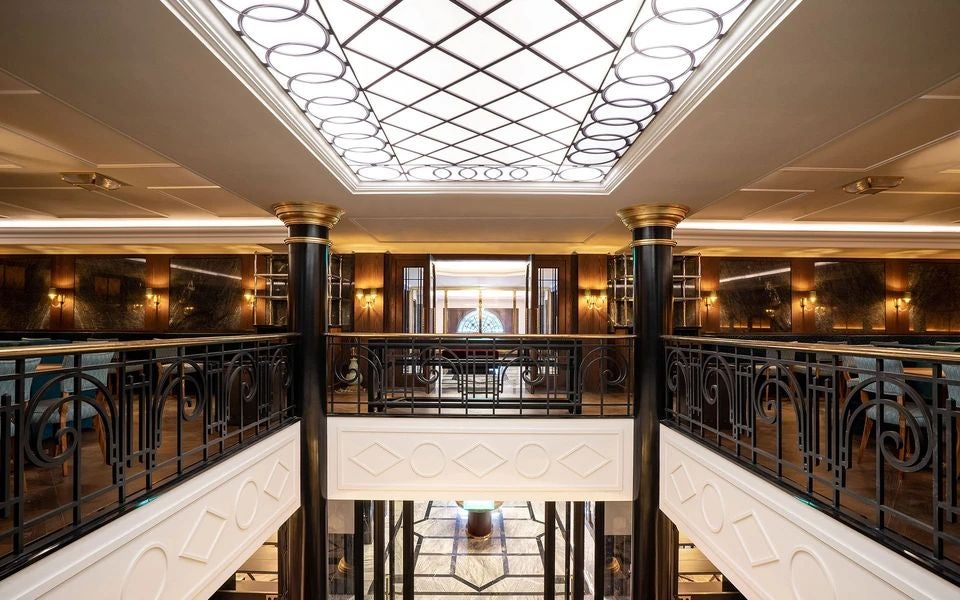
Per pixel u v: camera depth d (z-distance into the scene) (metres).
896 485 3.71
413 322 10.39
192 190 6.37
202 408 3.76
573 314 10.25
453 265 14.46
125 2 2.22
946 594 2.21
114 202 7.06
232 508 4.11
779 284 10.38
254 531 4.50
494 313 17.02
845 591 2.76
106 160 5.14
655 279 5.95
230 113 3.43
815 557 3.00
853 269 10.42
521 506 11.70
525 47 3.07
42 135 4.41
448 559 9.16
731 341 4.09
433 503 11.84
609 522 7.82
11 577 2.22
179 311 10.17
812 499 3.04
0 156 5.02
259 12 2.66
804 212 7.50
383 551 7.73
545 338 5.86
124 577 2.87
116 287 10.23
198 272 10.20
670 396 5.69
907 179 5.65
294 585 5.54
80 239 8.69
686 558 7.68
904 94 3.12
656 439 5.65
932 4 2.22
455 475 5.74
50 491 3.50
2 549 2.58
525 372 6.46
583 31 2.90
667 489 5.42
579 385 6.02
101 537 2.70
